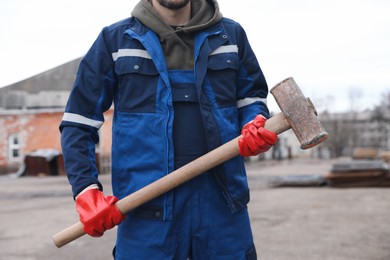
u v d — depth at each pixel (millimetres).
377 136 74188
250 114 1991
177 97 1850
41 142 23328
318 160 37594
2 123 23438
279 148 42688
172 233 1822
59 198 10609
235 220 1896
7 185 14984
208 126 1830
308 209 7625
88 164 1850
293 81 1755
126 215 1868
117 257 1900
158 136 1822
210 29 1915
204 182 1845
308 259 4379
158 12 1914
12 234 5980
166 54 1881
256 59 2051
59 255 4805
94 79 1897
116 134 1887
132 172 1849
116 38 1911
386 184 11273
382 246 4812
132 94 1860
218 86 1894
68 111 1894
